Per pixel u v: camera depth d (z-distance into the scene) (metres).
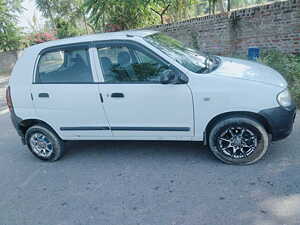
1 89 12.38
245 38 9.00
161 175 3.68
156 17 15.69
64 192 3.61
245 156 3.63
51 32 29.30
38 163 4.55
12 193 3.75
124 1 13.33
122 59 3.80
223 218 2.80
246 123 3.47
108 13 15.24
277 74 3.81
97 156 4.47
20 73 4.26
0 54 19.75
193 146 4.36
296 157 3.67
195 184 3.39
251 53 7.43
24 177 4.14
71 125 4.15
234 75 3.54
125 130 3.94
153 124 3.79
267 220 2.71
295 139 4.14
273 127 3.42
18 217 3.24
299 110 5.09
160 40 4.11
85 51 3.93
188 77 3.51
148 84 3.63
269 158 3.72
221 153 3.69
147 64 3.69
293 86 5.80
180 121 3.67
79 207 3.26
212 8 12.06
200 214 2.90
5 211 3.38
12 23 20.30
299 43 7.61
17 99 4.29
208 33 10.21
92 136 4.15
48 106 4.13
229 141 3.63
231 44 9.48
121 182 3.64
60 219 3.11
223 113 3.49
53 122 4.23
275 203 2.91
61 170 4.20
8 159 4.82
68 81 4.00
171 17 14.68
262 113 3.35
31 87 4.18
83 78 3.94
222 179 3.42
